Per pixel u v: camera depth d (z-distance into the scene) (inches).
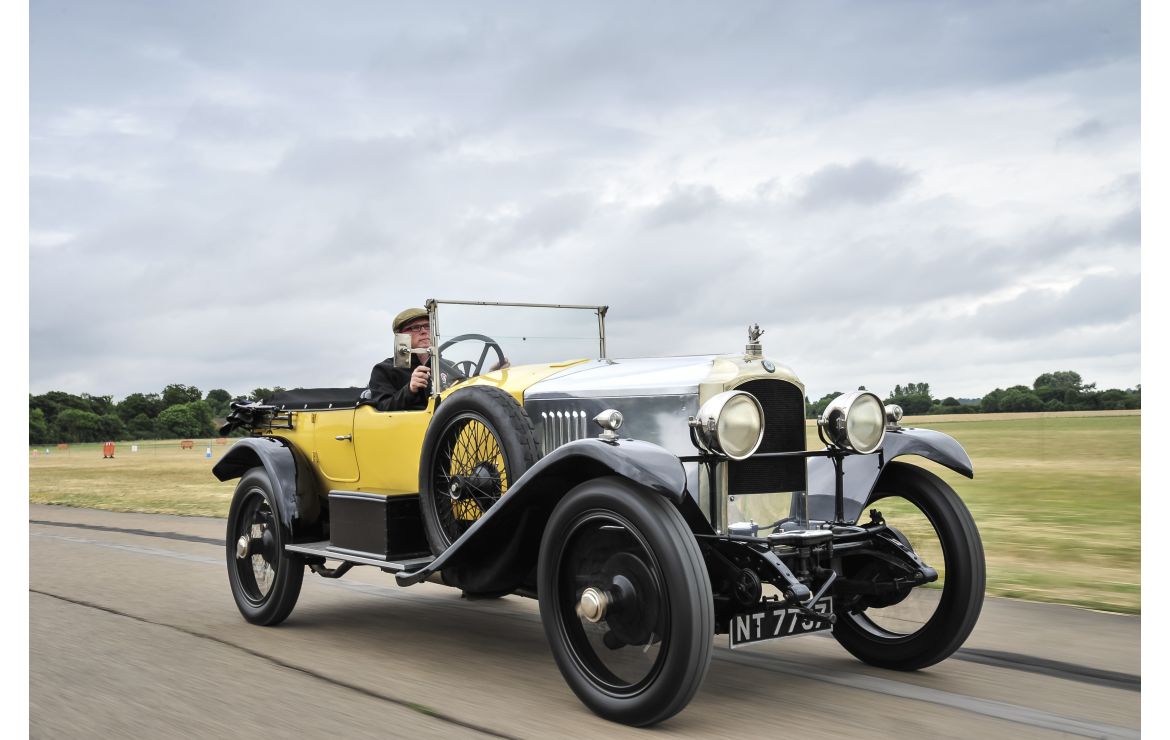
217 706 133.7
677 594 115.6
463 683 146.3
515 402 150.8
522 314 188.5
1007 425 1181.1
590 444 124.6
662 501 121.3
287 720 126.6
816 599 133.4
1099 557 252.5
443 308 176.2
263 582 197.9
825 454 142.7
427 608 213.8
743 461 138.6
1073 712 125.3
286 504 191.2
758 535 139.3
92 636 184.1
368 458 186.4
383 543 165.5
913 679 144.3
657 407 143.6
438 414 159.3
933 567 146.4
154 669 156.3
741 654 163.2
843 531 141.3
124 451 2135.8
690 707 130.7
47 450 2374.5
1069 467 544.7
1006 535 291.7
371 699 136.9
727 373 140.1
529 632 187.0
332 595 231.0
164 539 349.7
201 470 978.1
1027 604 196.5
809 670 151.4
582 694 128.7
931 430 157.6
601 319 200.4
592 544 130.6
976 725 120.4
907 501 155.3
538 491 136.7
